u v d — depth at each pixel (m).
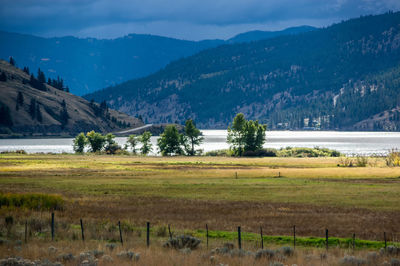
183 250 26.81
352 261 24.81
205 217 47.41
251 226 42.09
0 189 74.25
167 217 47.19
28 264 21.95
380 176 99.81
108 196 66.19
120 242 32.16
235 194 69.56
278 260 24.95
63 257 24.34
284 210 52.75
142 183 86.31
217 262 23.92
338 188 77.19
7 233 33.72
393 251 27.80
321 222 44.38
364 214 49.56
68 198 62.94
